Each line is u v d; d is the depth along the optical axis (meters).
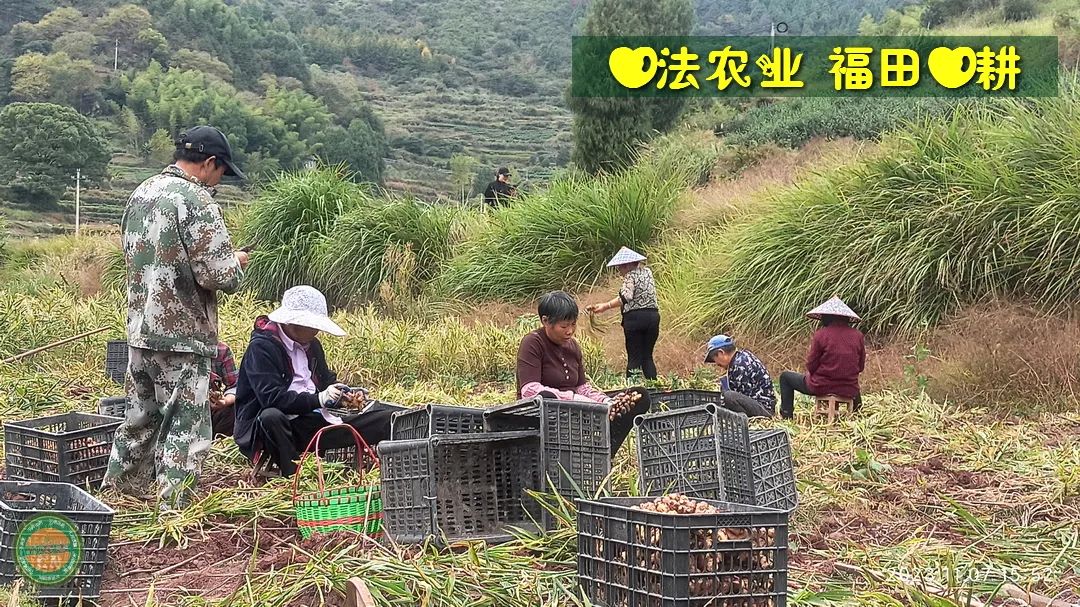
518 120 104.00
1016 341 9.94
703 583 3.62
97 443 5.91
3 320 12.10
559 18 150.75
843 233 12.17
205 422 5.50
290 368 6.06
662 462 5.07
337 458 6.28
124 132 75.75
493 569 4.25
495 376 11.68
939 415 8.55
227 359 7.11
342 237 17.70
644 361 11.38
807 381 8.81
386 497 4.78
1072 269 10.45
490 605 3.92
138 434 5.53
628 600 3.75
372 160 75.00
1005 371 9.46
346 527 4.76
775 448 5.48
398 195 19.69
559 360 6.25
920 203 11.96
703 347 12.52
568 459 4.96
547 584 4.10
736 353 8.28
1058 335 9.89
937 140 12.48
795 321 12.03
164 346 5.32
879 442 7.49
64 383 9.83
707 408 4.89
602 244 16.19
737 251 13.17
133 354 5.42
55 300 14.62
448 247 17.89
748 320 12.48
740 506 4.07
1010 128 12.05
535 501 4.93
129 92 80.75
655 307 11.31
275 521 5.17
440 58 129.12
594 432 5.02
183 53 94.88
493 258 16.69
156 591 4.33
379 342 11.67
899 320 11.43
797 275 12.17
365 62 125.62
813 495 5.76
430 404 5.34
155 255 5.29
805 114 24.70
